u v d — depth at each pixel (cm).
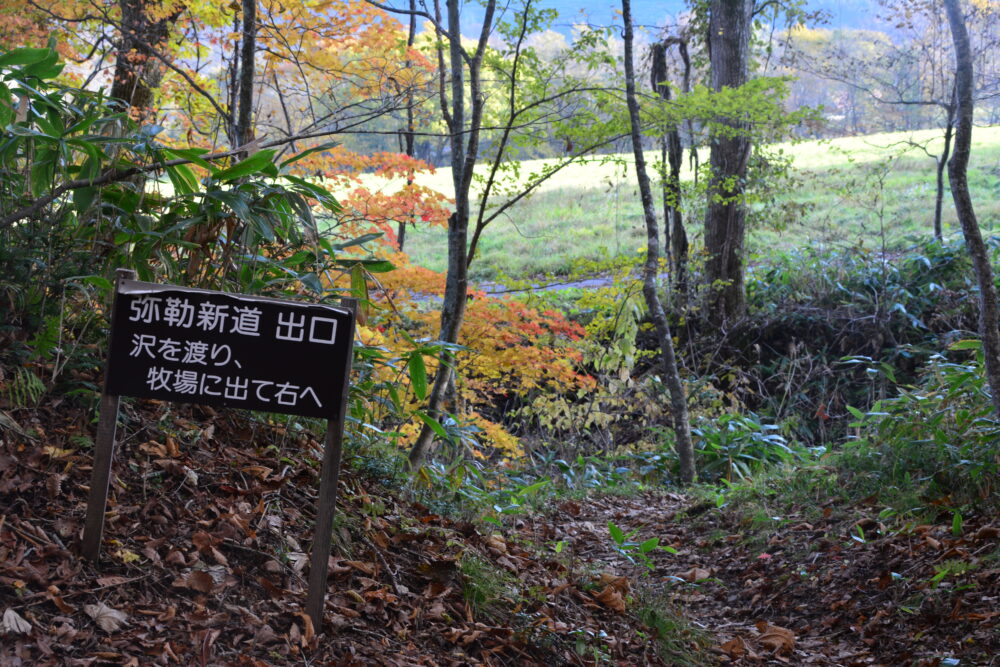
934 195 1873
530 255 1906
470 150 648
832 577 504
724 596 548
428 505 477
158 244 392
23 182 397
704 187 1245
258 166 383
